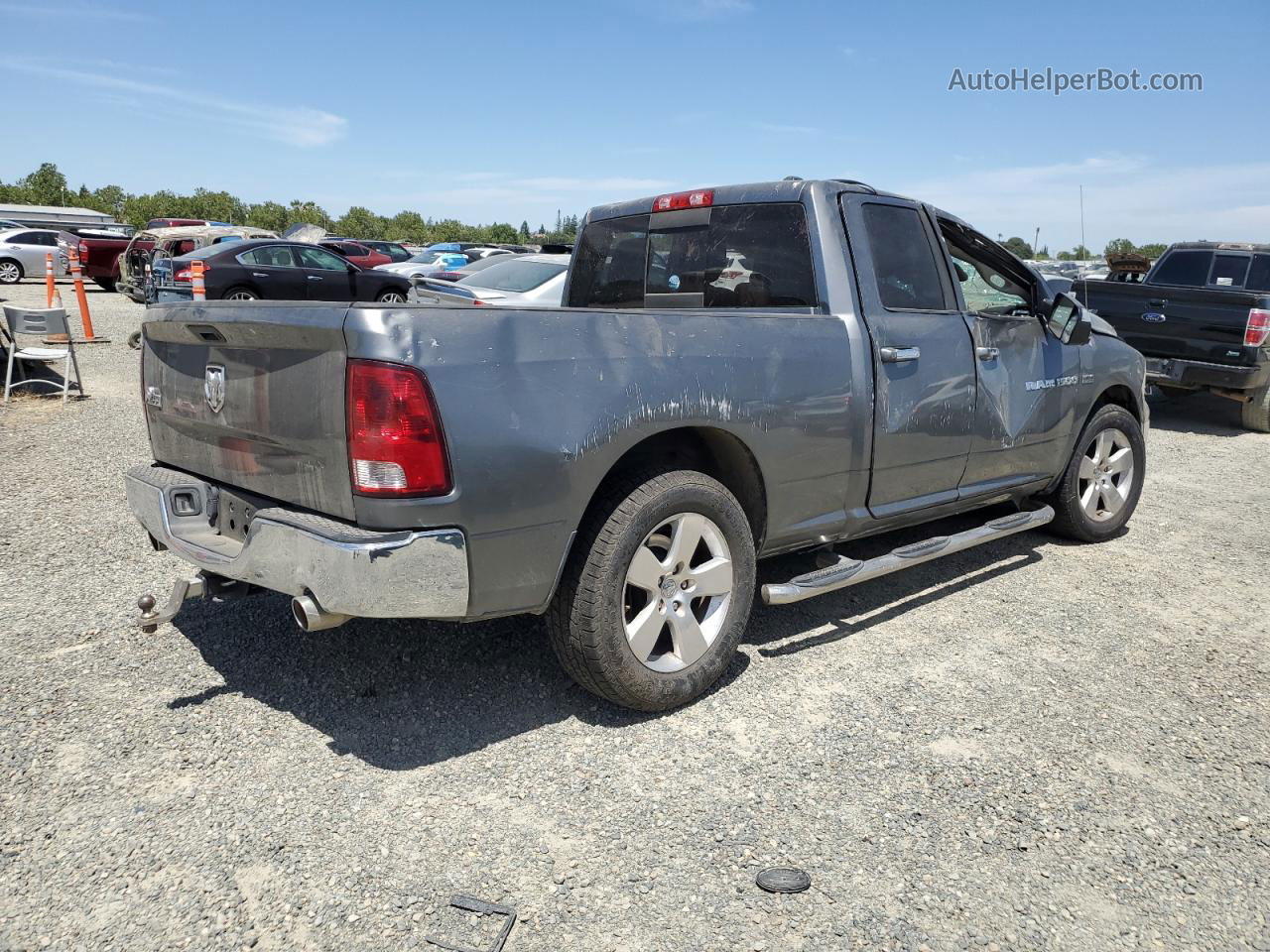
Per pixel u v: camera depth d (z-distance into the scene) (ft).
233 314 9.71
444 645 12.75
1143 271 41.09
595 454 9.75
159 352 11.73
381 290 58.03
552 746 10.28
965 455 14.47
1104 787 9.66
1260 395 31.71
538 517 9.43
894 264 13.47
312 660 12.21
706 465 11.98
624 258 15.78
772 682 11.93
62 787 9.28
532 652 12.62
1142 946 7.43
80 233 93.61
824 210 12.82
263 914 7.61
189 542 10.69
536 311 9.52
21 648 12.41
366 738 10.36
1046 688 11.91
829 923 7.62
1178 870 8.38
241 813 8.94
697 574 10.98
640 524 10.14
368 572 8.57
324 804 9.11
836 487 12.55
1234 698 11.73
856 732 10.69
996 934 7.52
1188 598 15.30
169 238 58.90
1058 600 15.11
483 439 8.96
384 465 8.64
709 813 9.09
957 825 8.96
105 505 19.08
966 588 15.61
